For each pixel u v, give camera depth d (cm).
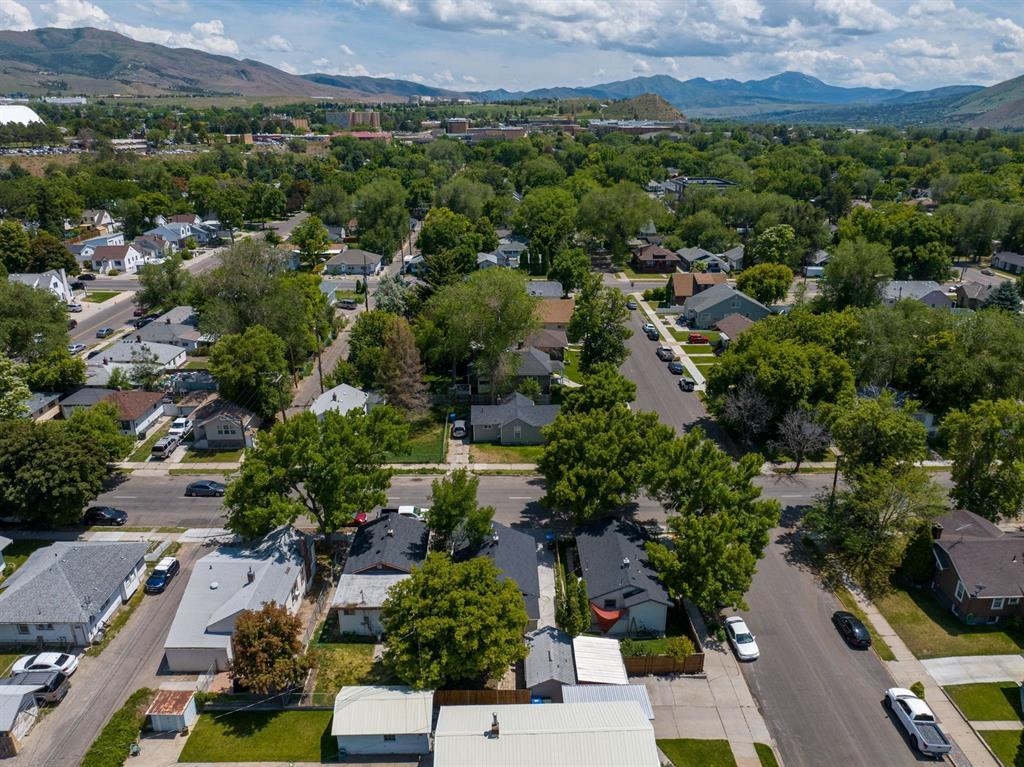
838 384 6712
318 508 5366
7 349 7819
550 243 13712
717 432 7250
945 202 18862
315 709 3909
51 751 3669
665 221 16050
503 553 4778
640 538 4978
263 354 7162
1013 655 4322
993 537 4897
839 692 4059
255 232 17762
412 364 7538
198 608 4341
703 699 4000
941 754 3634
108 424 6269
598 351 8062
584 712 3609
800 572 5112
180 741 3731
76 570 4659
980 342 7062
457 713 3628
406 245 16075
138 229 16462
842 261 10162
